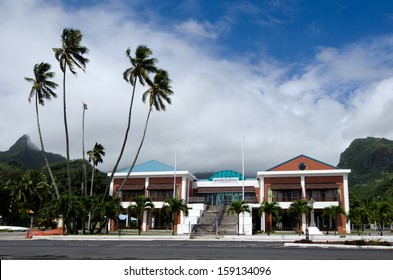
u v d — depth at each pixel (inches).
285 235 1579.7
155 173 2217.0
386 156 7234.3
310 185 2036.2
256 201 2138.3
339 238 1339.8
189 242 1187.3
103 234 1648.6
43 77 1721.2
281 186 2058.3
